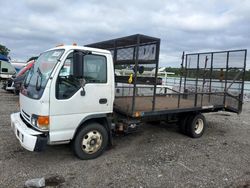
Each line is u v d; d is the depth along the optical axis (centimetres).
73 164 464
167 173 445
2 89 1712
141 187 390
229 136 729
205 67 869
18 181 391
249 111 1283
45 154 506
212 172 457
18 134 441
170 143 625
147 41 526
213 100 711
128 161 492
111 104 499
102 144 501
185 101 705
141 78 539
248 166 493
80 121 458
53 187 379
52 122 423
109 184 395
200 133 696
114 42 581
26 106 463
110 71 490
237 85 768
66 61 434
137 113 524
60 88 428
